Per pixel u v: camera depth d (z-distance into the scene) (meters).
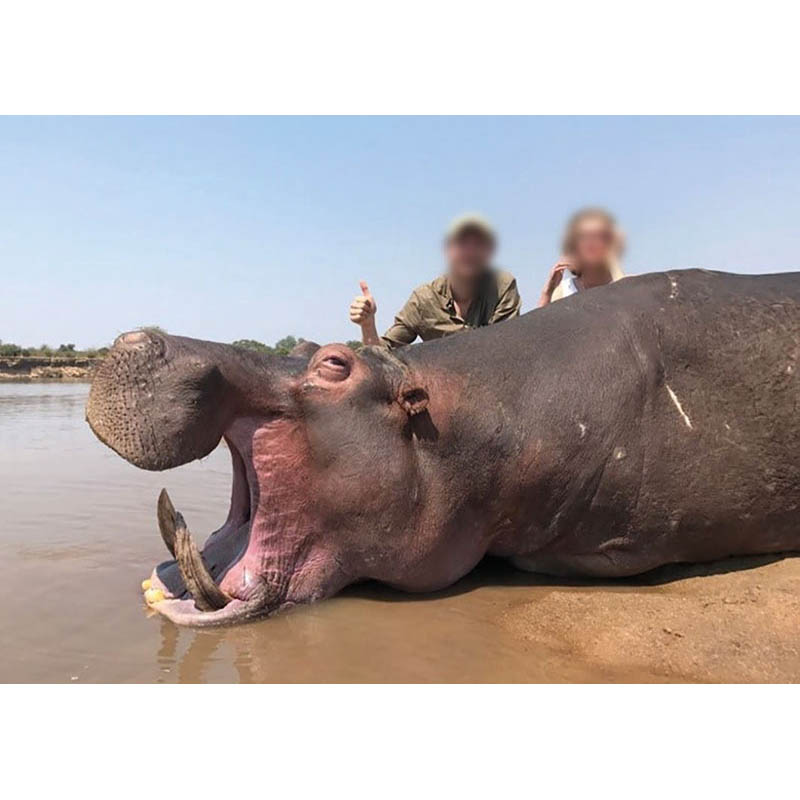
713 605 1.82
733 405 2.08
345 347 1.95
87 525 2.57
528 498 2.06
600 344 2.11
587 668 1.54
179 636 1.70
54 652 1.59
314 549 1.94
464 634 1.72
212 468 3.78
